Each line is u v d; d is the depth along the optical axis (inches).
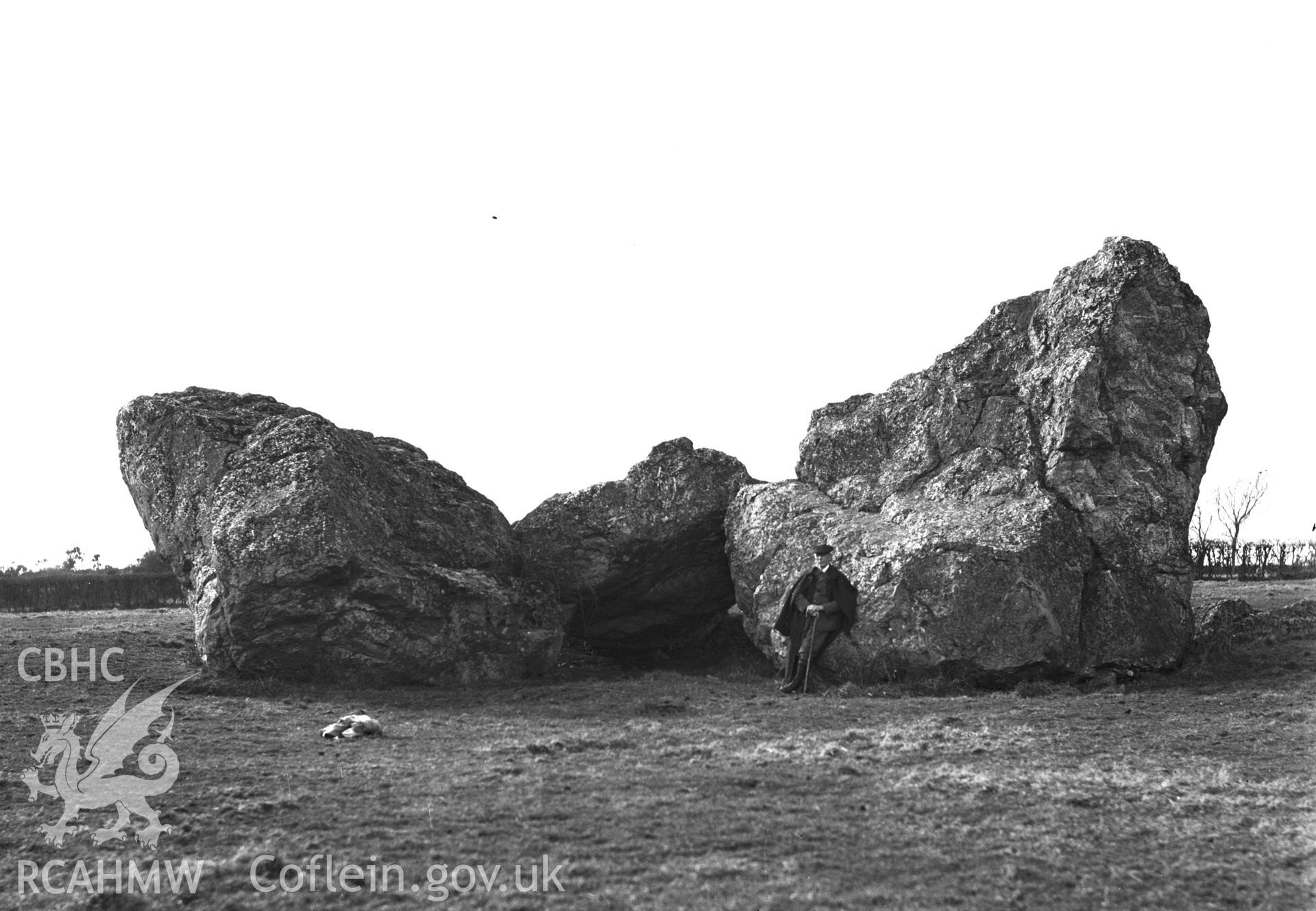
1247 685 831.7
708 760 608.7
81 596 1536.7
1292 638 987.3
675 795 531.2
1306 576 1540.4
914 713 753.6
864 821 493.7
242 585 869.2
